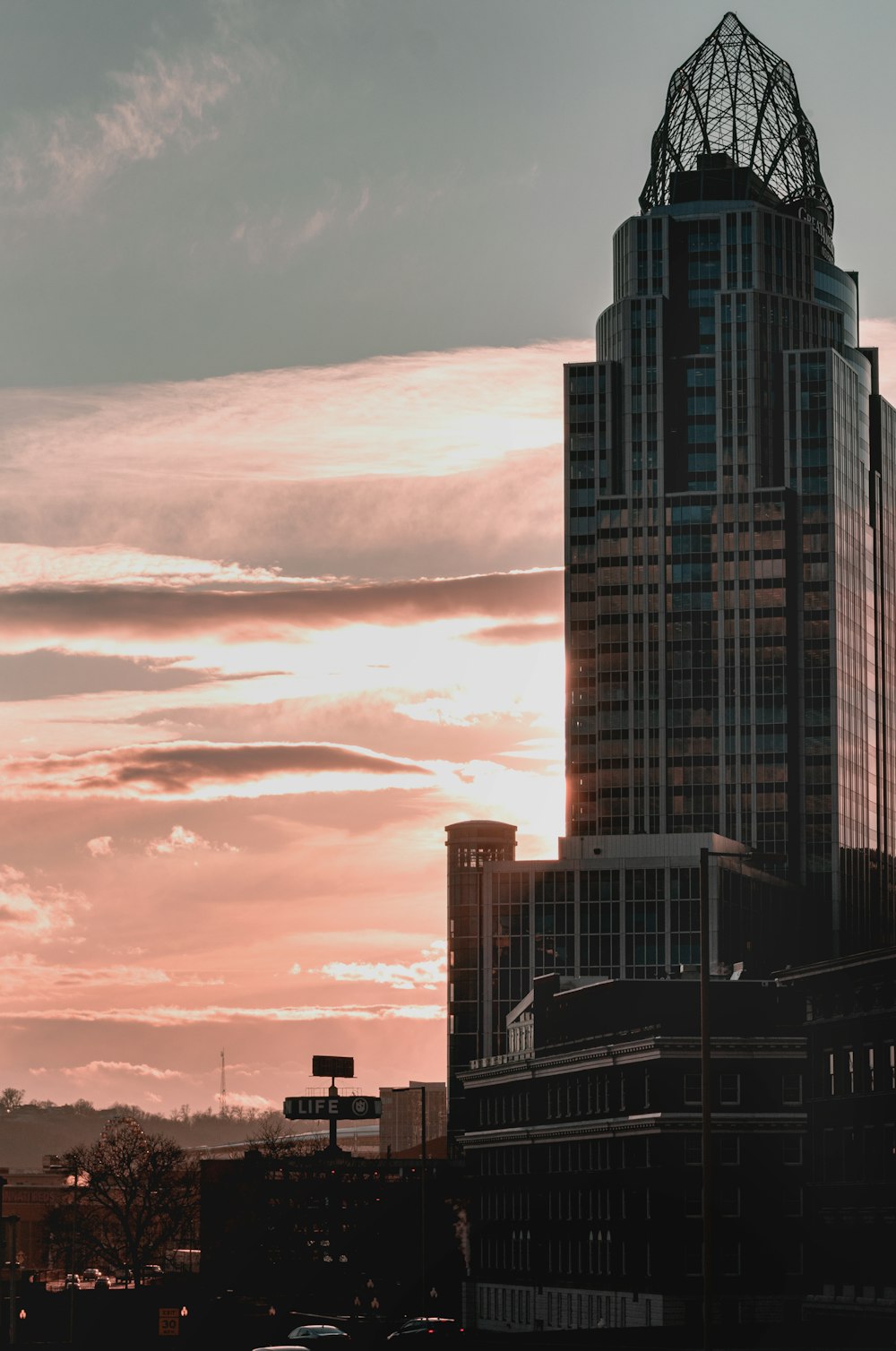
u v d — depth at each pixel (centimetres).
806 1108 17675
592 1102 19038
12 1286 18050
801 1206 17488
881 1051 16738
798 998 18100
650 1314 17362
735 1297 17175
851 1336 14600
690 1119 17425
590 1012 19750
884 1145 16550
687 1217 17350
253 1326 19238
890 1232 16350
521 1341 14375
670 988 18538
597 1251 18638
